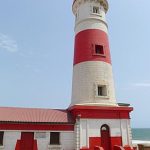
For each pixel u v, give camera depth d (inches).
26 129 890.7
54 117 956.6
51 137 917.8
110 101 1026.1
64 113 1005.8
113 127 959.6
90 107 941.8
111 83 1082.1
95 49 1104.8
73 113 975.6
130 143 957.8
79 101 1024.9
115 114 979.9
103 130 959.0
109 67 1107.3
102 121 951.0
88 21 1164.5
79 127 915.4
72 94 1106.1
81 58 1100.5
